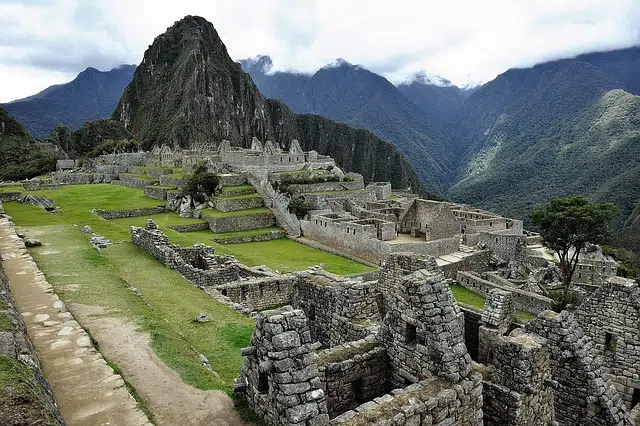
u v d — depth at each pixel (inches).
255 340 353.1
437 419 358.6
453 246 2204.7
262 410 351.3
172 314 657.0
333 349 448.5
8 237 892.0
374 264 2054.6
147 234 1034.1
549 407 435.2
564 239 1863.9
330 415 417.7
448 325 391.2
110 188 3560.5
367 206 3041.3
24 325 456.1
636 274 2028.8
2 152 7500.0
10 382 278.1
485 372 446.9
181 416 368.2
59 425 284.8
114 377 399.9
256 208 2994.6
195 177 3073.3
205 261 984.9
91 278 722.2
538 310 1435.8
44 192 3016.7
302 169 3917.3
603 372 478.6
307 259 2050.9
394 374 437.1
